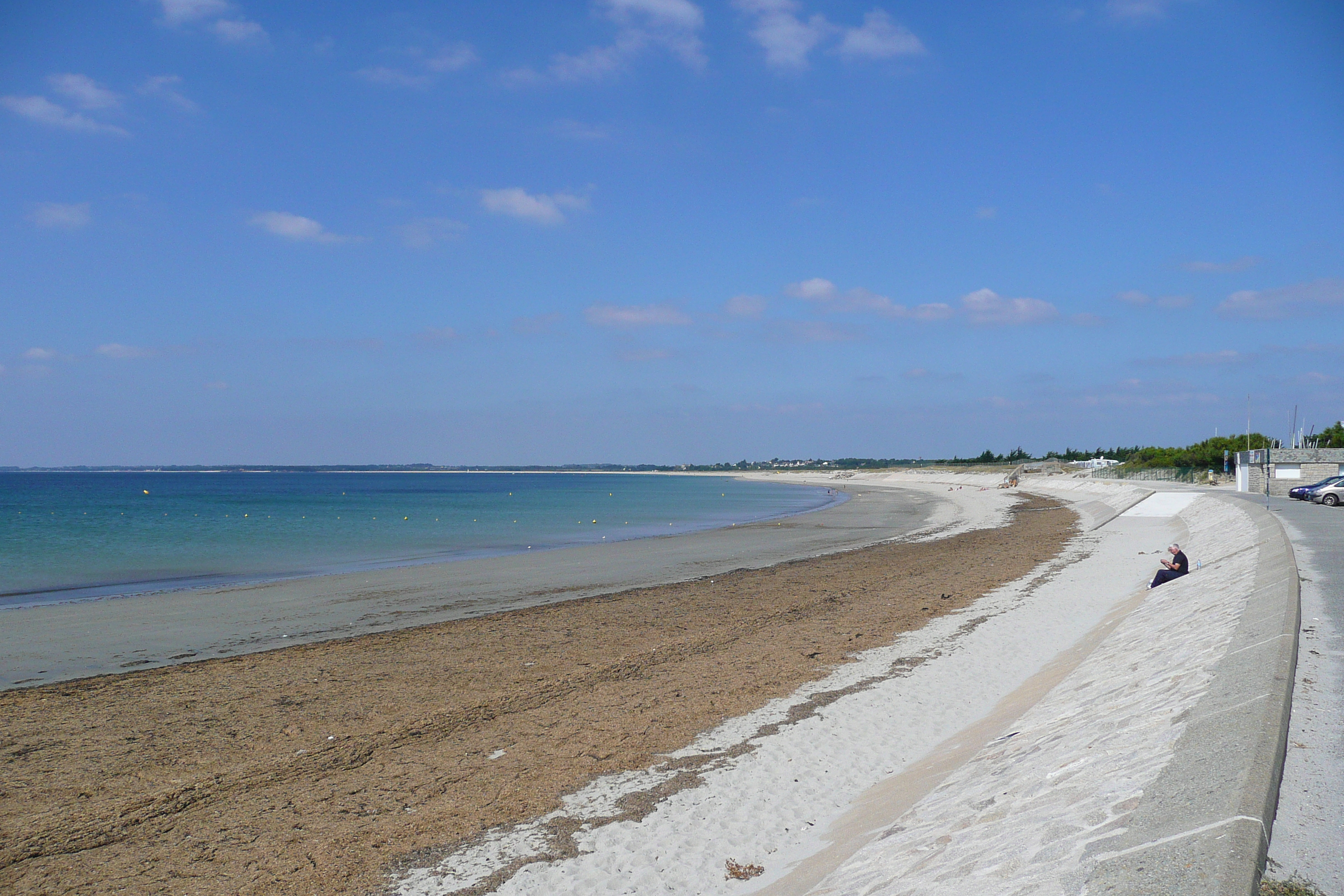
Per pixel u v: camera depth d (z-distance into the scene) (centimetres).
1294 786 534
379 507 7712
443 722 1112
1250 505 3447
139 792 884
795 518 5816
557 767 934
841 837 703
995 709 1069
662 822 775
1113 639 1338
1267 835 430
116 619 1936
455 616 1958
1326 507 3666
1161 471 8588
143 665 1491
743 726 1061
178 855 736
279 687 1309
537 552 3478
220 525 5241
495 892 656
